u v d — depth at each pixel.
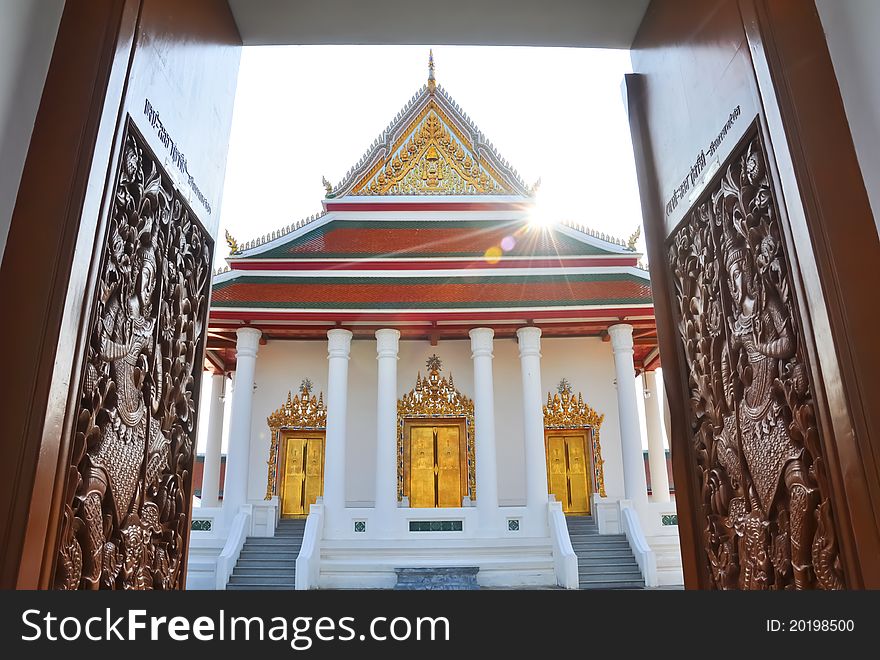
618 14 3.97
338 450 16.14
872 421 1.85
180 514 3.11
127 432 2.52
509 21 4.02
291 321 16.97
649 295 17.30
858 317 1.95
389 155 20.38
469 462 18.39
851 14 2.15
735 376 2.83
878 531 1.78
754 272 2.62
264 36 4.11
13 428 1.79
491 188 20.06
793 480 2.33
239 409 16.48
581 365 19.45
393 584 15.05
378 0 3.84
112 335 2.35
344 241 19.05
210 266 3.63
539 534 15.83
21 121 2.03
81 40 2.21
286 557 15.48
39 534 1.78
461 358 19.30
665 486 20.17
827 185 2.11
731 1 2.72
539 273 18.08
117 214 2.39
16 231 1.96
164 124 2.82
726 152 2.82
